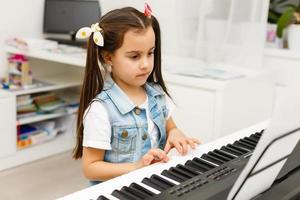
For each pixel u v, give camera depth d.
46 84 2.73
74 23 2.74
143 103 1.21
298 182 0.86
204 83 1.83
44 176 2.44
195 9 2.28
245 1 2.11
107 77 1.18
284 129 0.63
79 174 2.48
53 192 2.23
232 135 1.25
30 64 2.88
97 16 2.68
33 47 2.50
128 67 1.09
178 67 2.15
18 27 2.73
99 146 1.09
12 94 2.45
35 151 2.67
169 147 1.13
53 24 2.79
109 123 1.12
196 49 2.30
